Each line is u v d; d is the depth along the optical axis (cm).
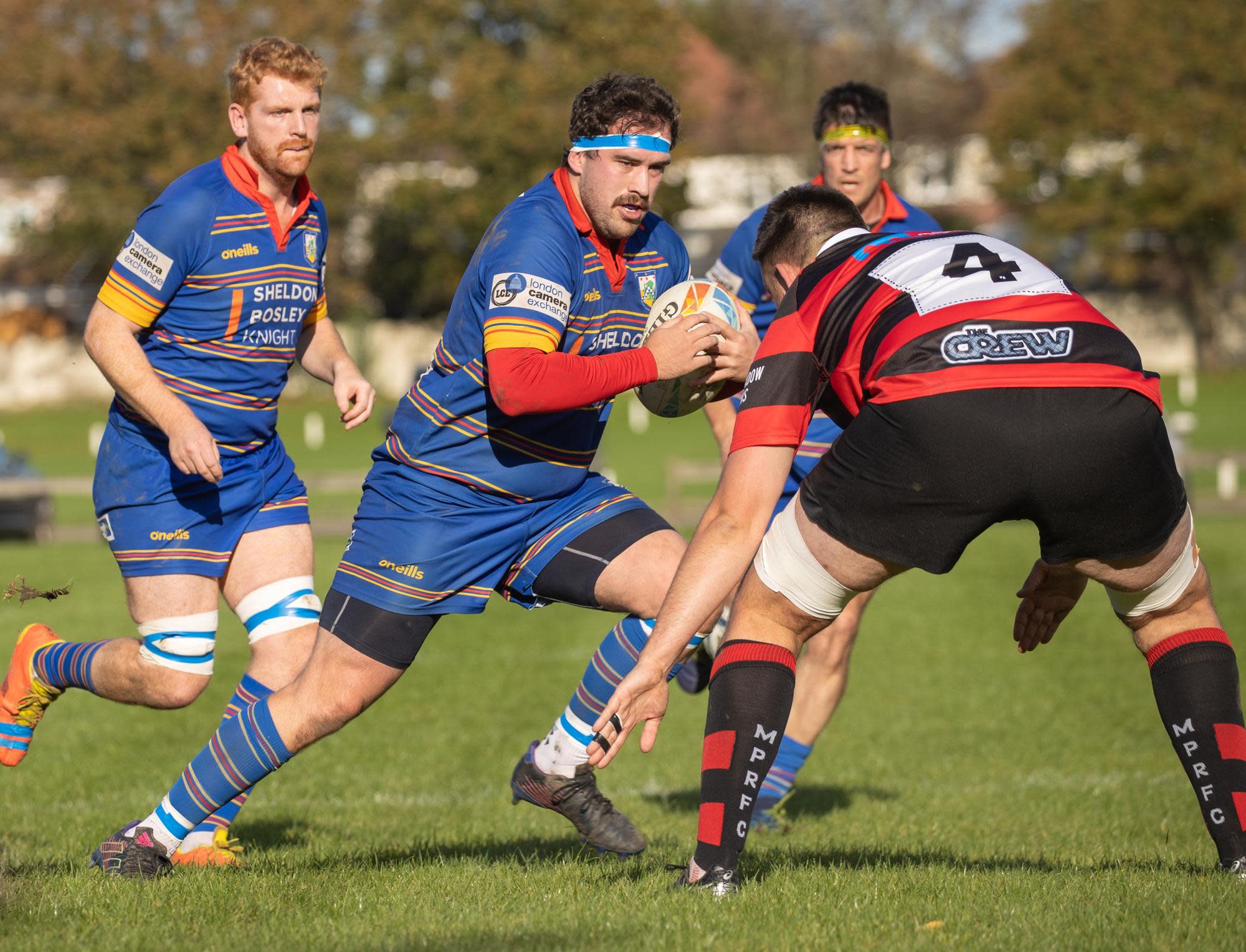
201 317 1747
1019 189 17838
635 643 1644
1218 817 1412
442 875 1585
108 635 4506
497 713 3566
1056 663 4191
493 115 16900
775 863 1639
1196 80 17550
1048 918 1259
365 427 15112
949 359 1274
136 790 2638
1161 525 1323
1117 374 1279
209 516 1784
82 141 16250
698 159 17938
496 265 1529
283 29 16325
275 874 1603
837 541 1318
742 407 1372
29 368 17938
